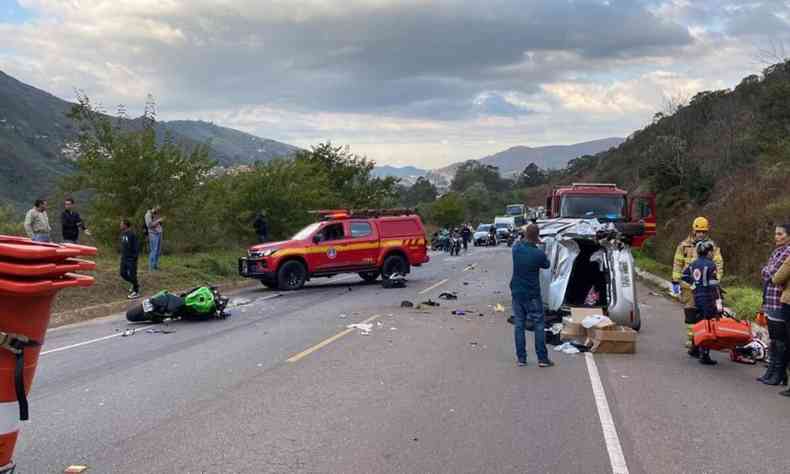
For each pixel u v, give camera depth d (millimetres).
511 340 11695
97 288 17156
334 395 7957
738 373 9352
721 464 5797
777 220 16547
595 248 13312
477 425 6812
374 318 14172
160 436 6461
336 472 5531
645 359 10250
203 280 20891
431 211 84812
